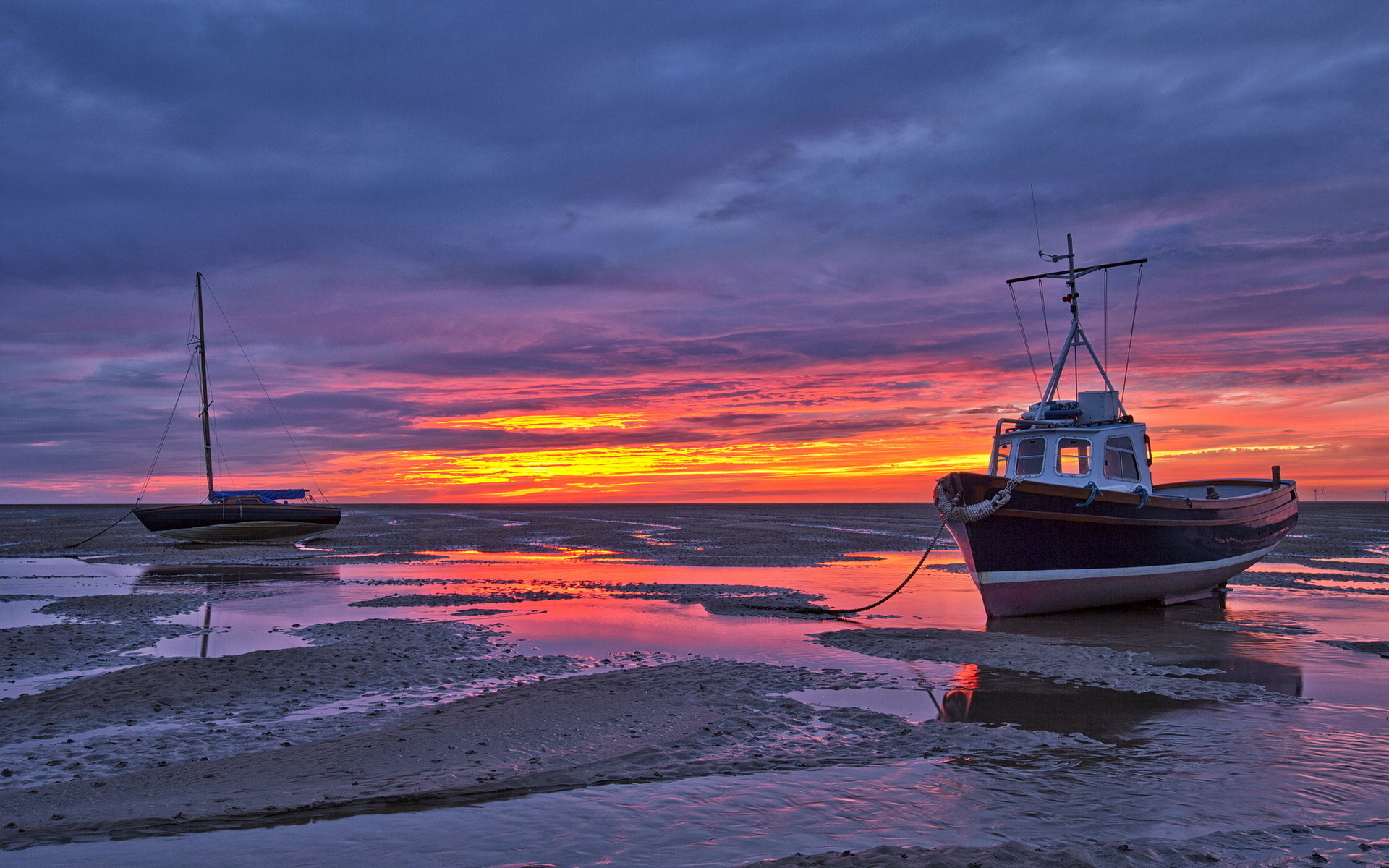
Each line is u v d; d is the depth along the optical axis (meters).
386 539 50.59
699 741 9.42
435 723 10.19
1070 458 21.53
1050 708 11.12
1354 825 6.80
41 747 9.44
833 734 9.77
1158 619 19.28
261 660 14.14
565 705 11.04
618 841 6.44
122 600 22.33
